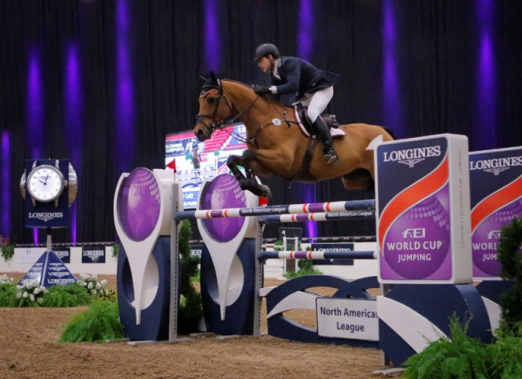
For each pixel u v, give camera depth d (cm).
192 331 874
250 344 767
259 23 2730
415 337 544
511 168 652
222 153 2497
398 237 559
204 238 871
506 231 560
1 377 532
